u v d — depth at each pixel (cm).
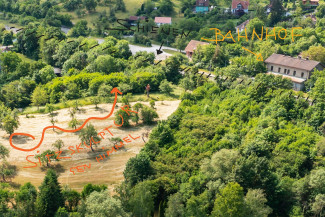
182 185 7369
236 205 6012
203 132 9331
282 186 6856
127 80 12962
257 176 6881
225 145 8519
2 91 13038
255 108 9831
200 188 7162
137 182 7588
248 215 6125
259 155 7694
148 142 9112
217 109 10562
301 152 7831
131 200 6612
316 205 6412
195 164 8075
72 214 6366
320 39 15850
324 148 7656
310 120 8881
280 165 7538
